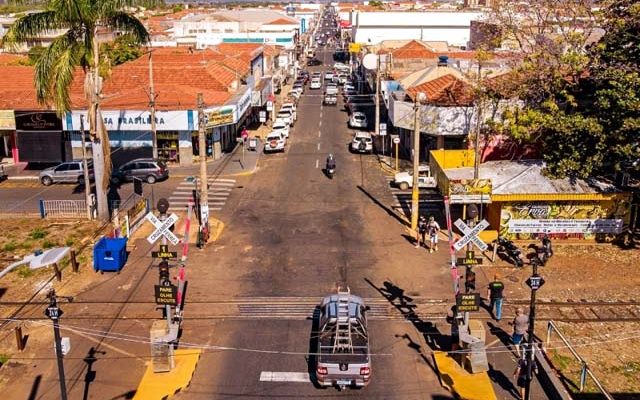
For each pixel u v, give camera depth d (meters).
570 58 33.41
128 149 47.53
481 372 20.23
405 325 23.50
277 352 21.67
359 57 86.56
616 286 26.58
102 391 19.59
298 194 39.84
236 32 100.00
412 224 33.00
